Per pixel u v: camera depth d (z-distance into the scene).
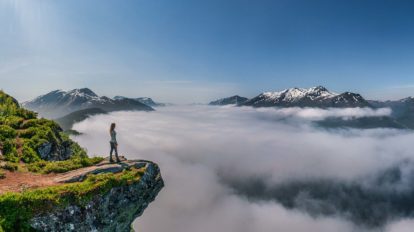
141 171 31.56
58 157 51.16
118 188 28.70
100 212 26.81
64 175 30.22
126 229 33.25
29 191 24.92
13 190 25.69
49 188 25.58
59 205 24.69
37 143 47.44
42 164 33.41
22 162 41.09
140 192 30.64
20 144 45.25
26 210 23.31
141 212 33.00
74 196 25.83
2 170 30.14
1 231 21.28
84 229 25.53
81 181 28.47
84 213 25.78
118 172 30.69
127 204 29.28
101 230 26.77
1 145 42.44
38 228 23.30
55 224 24.06
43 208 23.98
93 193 26.70
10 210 22.78
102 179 28.12
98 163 33.91
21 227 22.72
